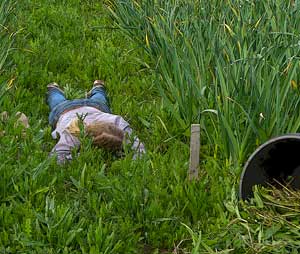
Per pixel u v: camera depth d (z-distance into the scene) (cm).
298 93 474
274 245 389
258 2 584
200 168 477
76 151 462
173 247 406
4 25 618
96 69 636
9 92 554
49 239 389
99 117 500
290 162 423
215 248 397
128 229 402
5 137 473
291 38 526
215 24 556
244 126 487
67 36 705
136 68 642
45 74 602
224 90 485
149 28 623
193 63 534
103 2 817
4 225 402
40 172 437
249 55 506
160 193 430
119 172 454
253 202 419
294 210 409
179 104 527
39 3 793
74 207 414
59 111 522
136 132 526
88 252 386
